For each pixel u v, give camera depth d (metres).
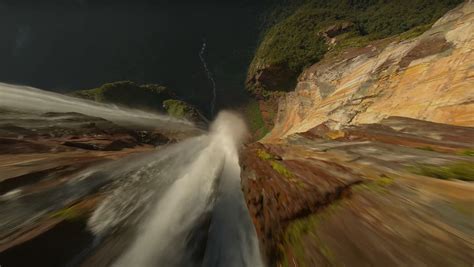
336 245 5.40
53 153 14.96
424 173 7.95
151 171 13.48
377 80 26.14
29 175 9.35
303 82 53.88
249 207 9.51
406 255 4.52
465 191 6.20
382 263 4.55
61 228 6.76
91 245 6.71
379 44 36.69
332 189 7.61
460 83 16.77
